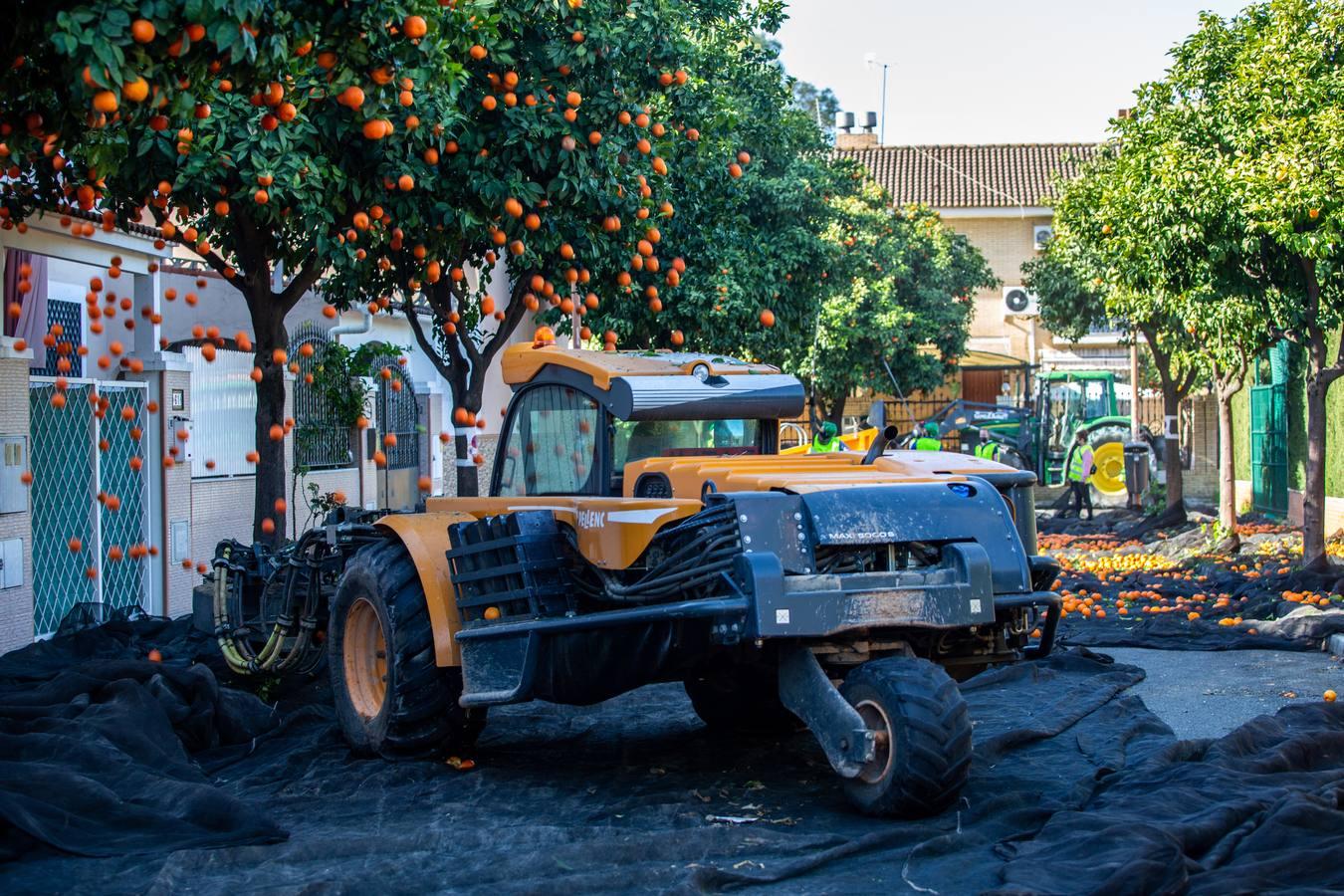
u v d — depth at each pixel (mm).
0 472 10227
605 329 15398
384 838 5613
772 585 5707
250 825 5801
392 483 18453
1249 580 15031
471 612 7070
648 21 10781
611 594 6496
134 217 9867
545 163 10164
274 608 9414
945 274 35531
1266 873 4680
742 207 20156
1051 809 5777
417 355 20250
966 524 6145
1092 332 41688
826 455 7094
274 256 11086
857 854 5352
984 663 6734
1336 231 12898
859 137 51375
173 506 12906
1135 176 14969
